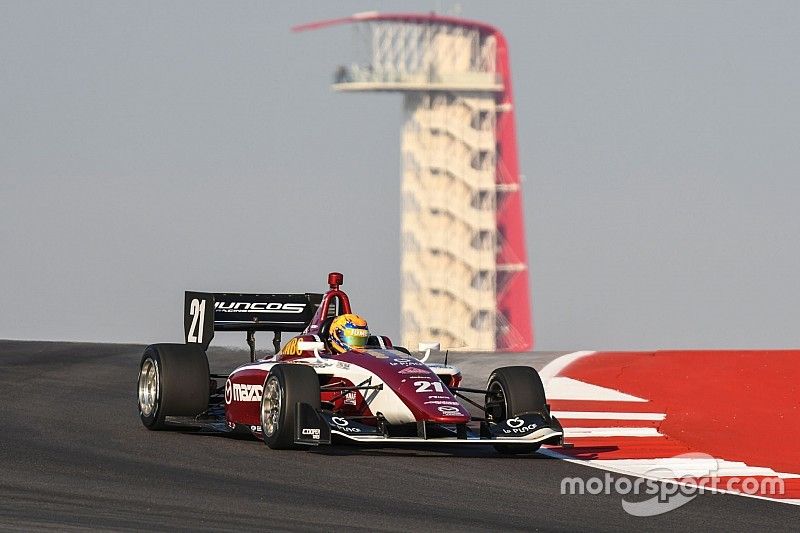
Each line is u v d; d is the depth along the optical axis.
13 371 71.50
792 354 75.50
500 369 45.34
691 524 32.22
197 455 41.62
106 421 51.34
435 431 45.28
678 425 54.31
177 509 31.53
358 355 45.16
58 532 27.66
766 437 50.66
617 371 72.12
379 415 43.03
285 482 36.41
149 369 49.31
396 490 35.69
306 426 41.25
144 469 38.16
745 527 32.03
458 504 33.84
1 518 29.20
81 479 35.81
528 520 31.84
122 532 27.97
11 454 40.38
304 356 46.97
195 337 51.31
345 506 32.75
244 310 52.53
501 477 38.97
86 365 76.56
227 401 47.59
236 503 32.66
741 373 69.19
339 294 48.31
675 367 72.06
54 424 49.50
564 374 72.44
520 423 43.34
